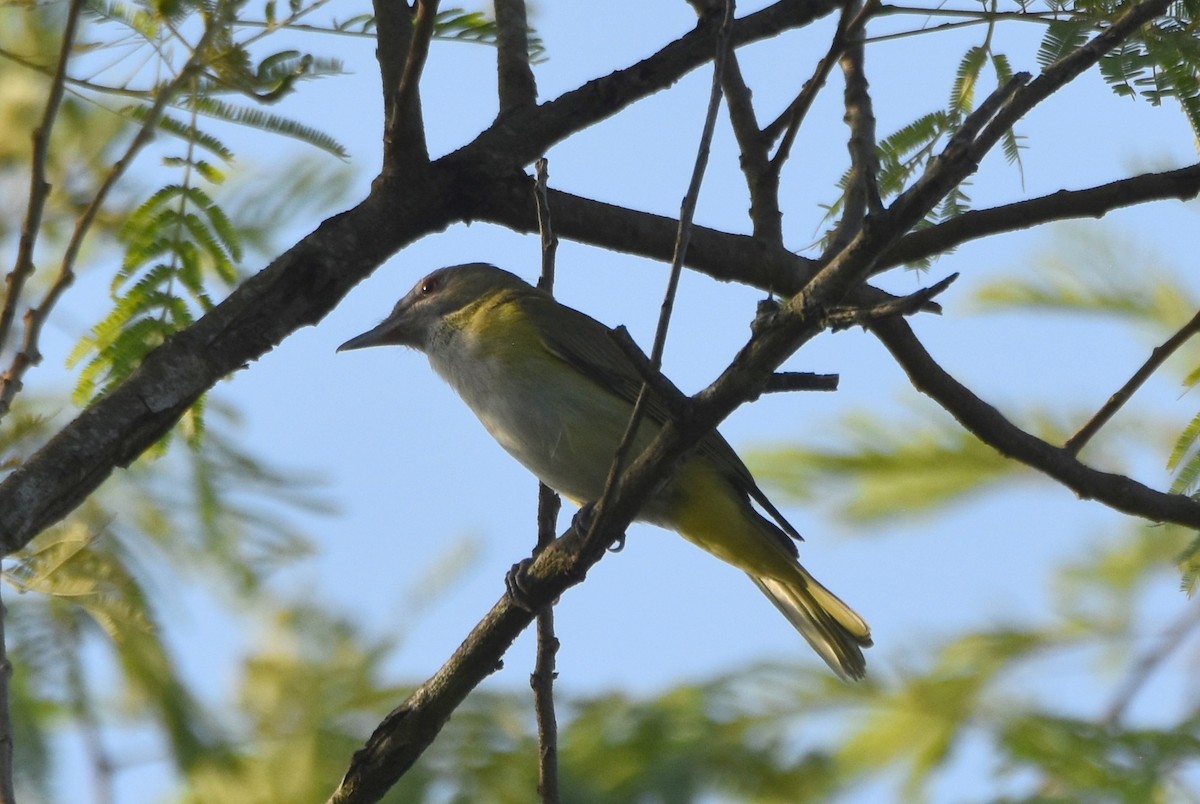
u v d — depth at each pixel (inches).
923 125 403.2
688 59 409.7
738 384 290.5
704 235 402.9
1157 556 418.3
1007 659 385.4
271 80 312.5
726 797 364.5
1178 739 331.3
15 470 301.7
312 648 412.8
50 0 344.8
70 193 379.9
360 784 338.3
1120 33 280.8
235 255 366.9
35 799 343.0
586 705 388.5
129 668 370.3
